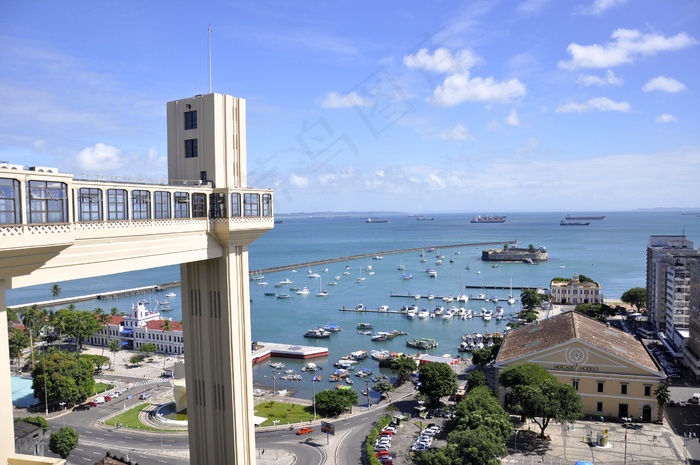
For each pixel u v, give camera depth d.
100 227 43.84
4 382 35.12
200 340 63.19
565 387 111.81
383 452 108.38
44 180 37.44
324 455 111.00
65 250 40.97
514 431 116.62
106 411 142.62
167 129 63.69
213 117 59.94
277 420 133.25
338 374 176.25
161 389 161.50
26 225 35.50
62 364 148.12
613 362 123.81
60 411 142.75
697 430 116.94
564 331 136.12
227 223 58.41
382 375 176.75
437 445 112.44
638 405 122.62
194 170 61.78
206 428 63.88
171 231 52.31
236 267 62.09
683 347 170.88
